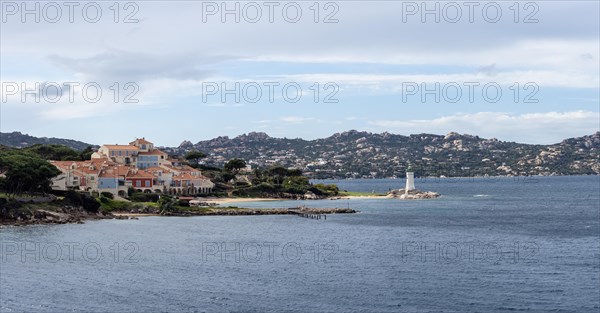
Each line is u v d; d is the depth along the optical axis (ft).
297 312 235.20
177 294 259.19
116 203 618.44
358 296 258.37
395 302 249.34
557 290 268.41
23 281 279.90
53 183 617.62
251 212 634.84
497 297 257.14
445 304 247.09
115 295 257.34
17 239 397.39
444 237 442.91
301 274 299.38
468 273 303.27
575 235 457.27
